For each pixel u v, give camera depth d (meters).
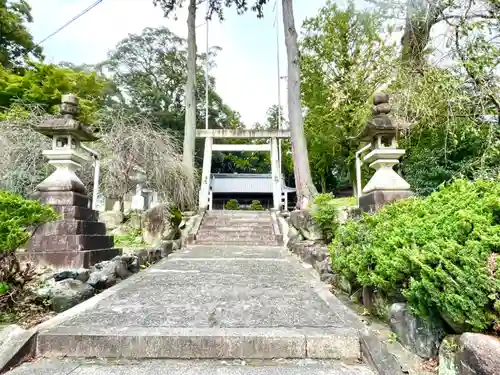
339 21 10.59
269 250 6.62
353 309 2.36
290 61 8.07
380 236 2.00
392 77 5.16
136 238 6.20
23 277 2.32
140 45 18.11
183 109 18.55
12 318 2.10
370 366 1.63
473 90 4.07
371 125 3.44
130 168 6.92
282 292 2.89
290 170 20.73
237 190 18.95
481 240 1.23
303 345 1.77
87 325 1.95
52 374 1.54
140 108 17.14
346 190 18.55
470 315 1.20
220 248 6.92
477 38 3.85
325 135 11.91
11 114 6.74
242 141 20.84
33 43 11.55
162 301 2.56
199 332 1.84
